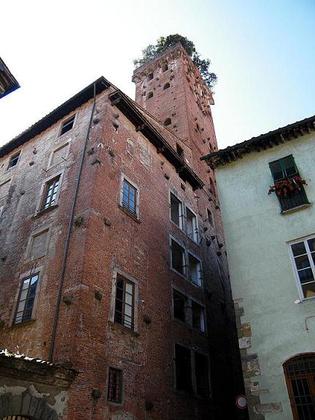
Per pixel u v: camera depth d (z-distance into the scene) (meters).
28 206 18.73
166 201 22.11
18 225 18.33
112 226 16.22
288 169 15.29
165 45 47.34
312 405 10.73
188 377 17.80
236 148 16.44
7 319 14.75
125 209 17.53
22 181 20.70
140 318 15.74
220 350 21.48
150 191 20.67
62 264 14.44
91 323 13.09
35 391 10.62
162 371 15.80
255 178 15.87
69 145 19.41
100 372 12.66
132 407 13.44
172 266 20.11
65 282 13.86
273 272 13.32
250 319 12.84
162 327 17.02
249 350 12.31
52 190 18.31
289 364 11.55
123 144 19.70
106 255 15.16
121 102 20.30
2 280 16.53
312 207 13.86
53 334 12.66
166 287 18.56
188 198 25.56
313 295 12.30
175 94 38.12
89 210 15.31
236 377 21.91
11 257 17.12
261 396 11.46
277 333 12.16
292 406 10.92
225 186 16.41
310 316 11.92
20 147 23.42
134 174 19.67
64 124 21.45
